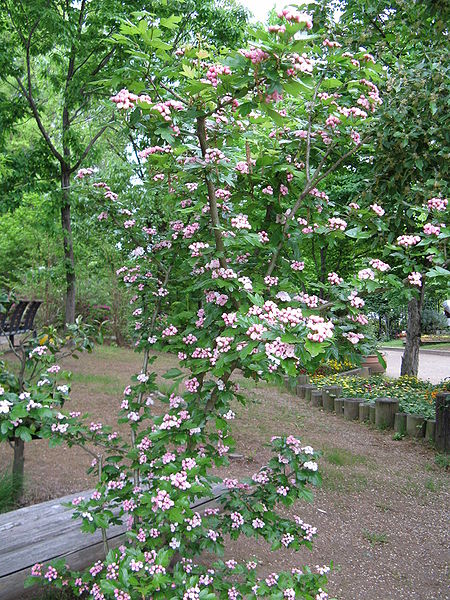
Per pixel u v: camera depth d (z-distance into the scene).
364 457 5.23
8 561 2.21
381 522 3.79
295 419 6.67
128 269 2.89
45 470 4.01
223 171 2.27
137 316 2.97
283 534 2.42
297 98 2.64
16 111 11.77
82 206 3.01
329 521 3.76
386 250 2.54
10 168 11.16
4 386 2.13
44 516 2.65
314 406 7.62
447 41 3.77
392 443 5.92
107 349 11.68
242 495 2.53
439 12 3.73
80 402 6.05
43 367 2.47
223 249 2.36
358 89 2.62
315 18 3.68
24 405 1.92
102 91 9.98
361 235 2.54
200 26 9.92
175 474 1.90
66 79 11.63
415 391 8.20
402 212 3.21
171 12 9.46
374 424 6.63
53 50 11.98
